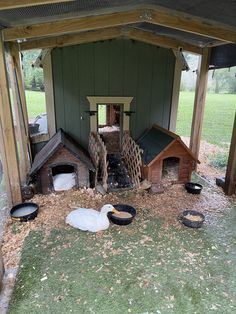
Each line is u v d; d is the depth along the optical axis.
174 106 5.21
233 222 3.26
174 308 2.01
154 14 2.93
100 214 3.07
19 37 2.93
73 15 2.81
